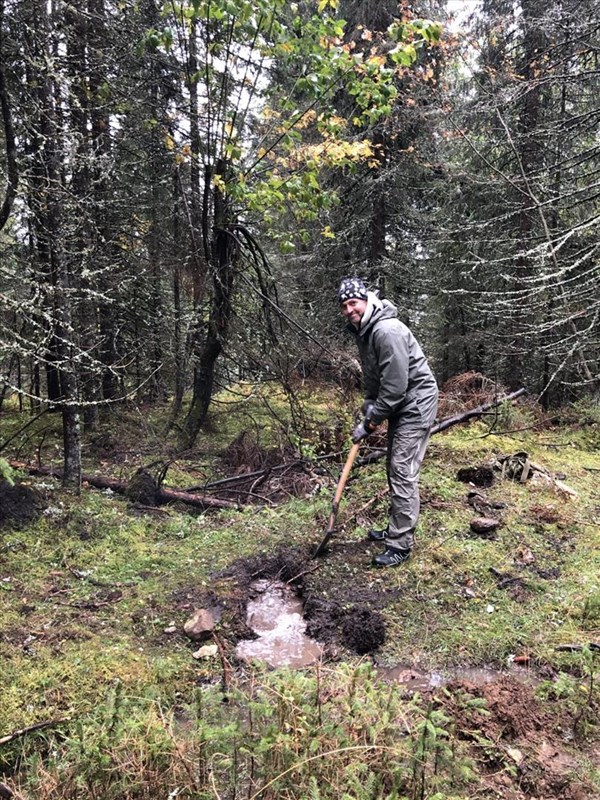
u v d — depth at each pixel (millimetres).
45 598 3330
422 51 8555
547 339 9148
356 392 7078
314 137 7812
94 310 6590
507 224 9641
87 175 5660
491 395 7500
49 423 7203
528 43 8289
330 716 1912
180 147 6070
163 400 9156
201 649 2955
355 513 4512
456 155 10609
